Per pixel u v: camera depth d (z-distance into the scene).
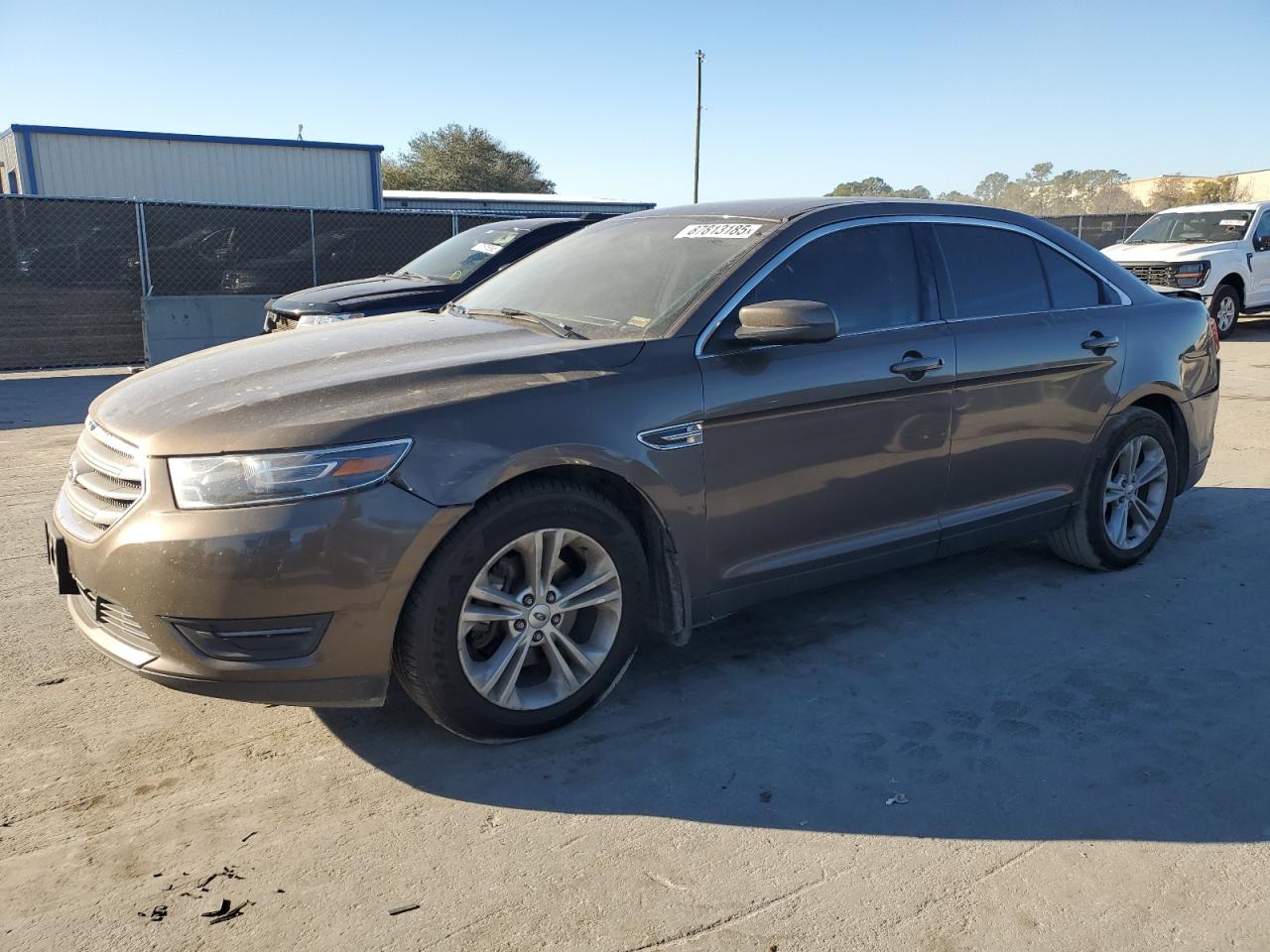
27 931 2.33
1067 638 4.06
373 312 8.06
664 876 2.56
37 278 12.95
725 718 3.39
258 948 2.29
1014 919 2.41
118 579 2.78
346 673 2.86
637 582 3.33
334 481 2.75
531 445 3.00
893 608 4.38
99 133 21.53
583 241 4.49
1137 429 4.70
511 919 2.40
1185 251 14.76
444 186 60.56
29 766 3.06
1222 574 4.80
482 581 3.00
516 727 3.16
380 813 2.83
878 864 2.62
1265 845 2.71
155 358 12.90
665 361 3.34
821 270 3.79
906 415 3.87
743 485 3.49
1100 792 2.95
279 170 23.67
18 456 7.42
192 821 2.79
